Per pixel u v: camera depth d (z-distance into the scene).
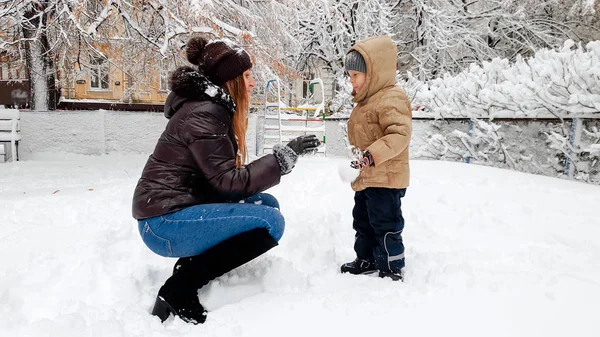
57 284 2.23
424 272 2.32
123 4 8.98
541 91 6.01
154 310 1.89
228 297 2.03
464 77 8.09
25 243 2.93
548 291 1.90
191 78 1.97
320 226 3.24
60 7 8.44
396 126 2.19
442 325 1.68
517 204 3.68
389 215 2.29
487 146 7.73
